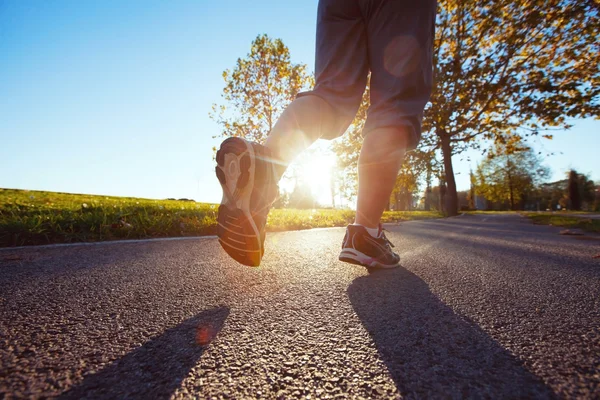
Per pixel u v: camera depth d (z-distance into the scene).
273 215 5.28
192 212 4.60
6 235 2.40
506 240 3.10
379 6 1.36
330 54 1.42
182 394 0.59
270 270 1.63
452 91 13.15
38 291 1.24
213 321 0.95
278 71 16.39
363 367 0.69
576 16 11.11
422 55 1.36
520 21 11.72
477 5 12.32
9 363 0.69
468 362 0.70
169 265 1.74
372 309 1.05
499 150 16.42
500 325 0.91
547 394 0.58
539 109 12.30
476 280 1.43
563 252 2.28
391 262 1.61
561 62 12.29
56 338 0.82
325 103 1.32
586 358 0.72
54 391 0.59
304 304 1.10
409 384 0.62
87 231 2.84
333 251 2.31
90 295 1.20
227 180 1.11
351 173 17.38
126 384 0.62
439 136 15.25
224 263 1.80
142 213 3.86
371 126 1.41
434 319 0.96
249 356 0.73
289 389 0.61
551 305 1.09
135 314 1.00
